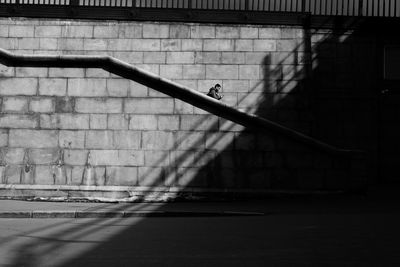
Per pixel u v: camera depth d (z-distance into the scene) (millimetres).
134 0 16062
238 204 12844
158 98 13922
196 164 13734
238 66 15766
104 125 13898
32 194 13633
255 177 13672
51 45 15805
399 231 8648
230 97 15648
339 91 16438
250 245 7480
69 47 15836
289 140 13734
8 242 7820
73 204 12914
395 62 16594
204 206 12508
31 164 13805
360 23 16422
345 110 16406
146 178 13711
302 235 8320
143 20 15953
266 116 15508
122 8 15977
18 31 15828
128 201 13523
